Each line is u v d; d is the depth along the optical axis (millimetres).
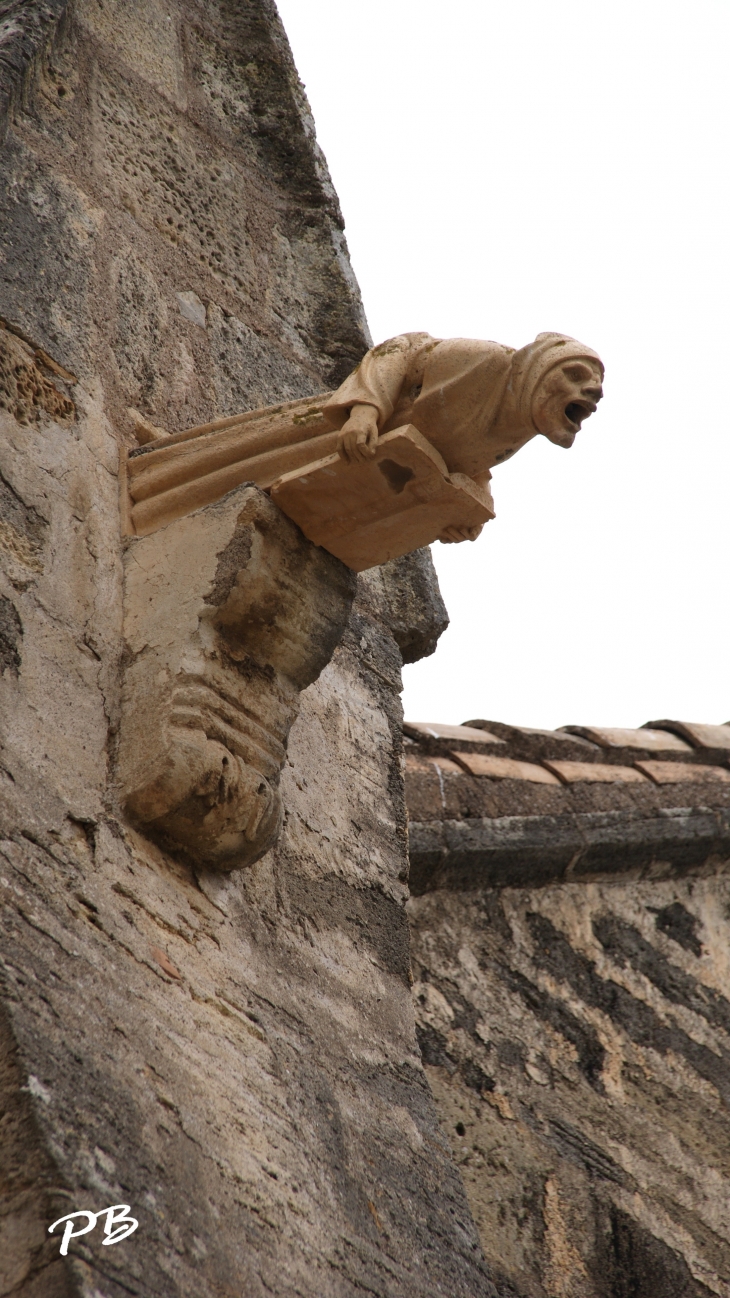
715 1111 14188
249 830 8914
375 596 12586
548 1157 12977
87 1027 7488
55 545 9273
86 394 10125
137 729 8859
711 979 15492
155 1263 6746
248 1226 7582
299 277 13312
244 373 11906
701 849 16156
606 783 15969
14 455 9352
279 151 13836
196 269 12109
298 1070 8867
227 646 9156
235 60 13984
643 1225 12898
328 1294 7770
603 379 8797
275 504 9344
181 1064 7941
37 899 7812
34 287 10180
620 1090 13906
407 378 9141
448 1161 9609
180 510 9727
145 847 8711
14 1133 6758
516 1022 13875
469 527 9320
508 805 15008
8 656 8586
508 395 8844
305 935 9789
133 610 9391
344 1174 8633
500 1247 12148
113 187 11570
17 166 10562
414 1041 10125
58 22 11414
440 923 14289
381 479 9070
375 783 11305
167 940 8484
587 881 15578
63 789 8414
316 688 11258
